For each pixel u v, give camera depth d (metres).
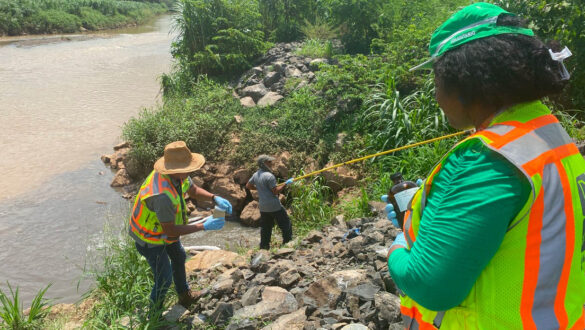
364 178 8.26
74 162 11.05
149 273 4.92
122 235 7.32
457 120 1.25
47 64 21.81
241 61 13.51
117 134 12.77
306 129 9.71
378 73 9.91
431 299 1.10
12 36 31.03
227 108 11.19
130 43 28.41
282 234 7.00
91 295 5.21
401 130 8.32
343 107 9.69
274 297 4.06
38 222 8.41
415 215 1.23
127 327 4.19
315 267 4.64
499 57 1.09
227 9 14.09
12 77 19.19
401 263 1.20
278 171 9.07
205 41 14.15
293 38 15.80
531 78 1.07
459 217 1.04
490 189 1.02
